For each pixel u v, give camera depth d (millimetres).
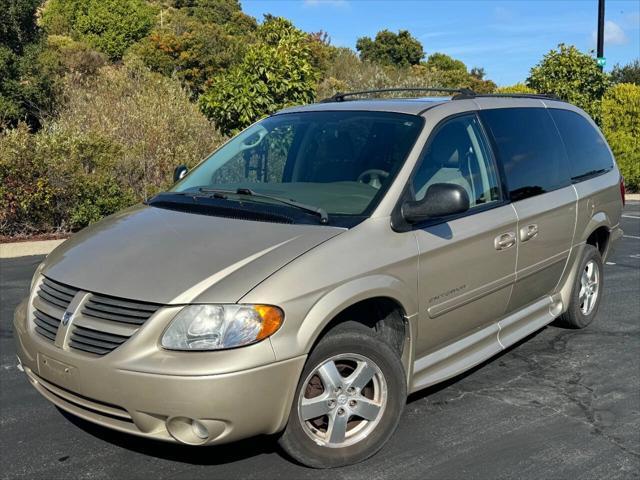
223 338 3082
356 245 3551
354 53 28406
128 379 3082
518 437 4008
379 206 3777
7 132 10609
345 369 3650
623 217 13102
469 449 3861
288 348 3176
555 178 5266
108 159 10648
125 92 16312
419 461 3721
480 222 4293
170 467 3654
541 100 5602
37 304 3600
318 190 4074
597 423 4203
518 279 4707
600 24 17141
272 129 4812
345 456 3602
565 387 4754
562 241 5250
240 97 10398
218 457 3748
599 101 17109
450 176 4258
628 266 8586
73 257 3672
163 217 3949
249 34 40625
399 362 3730
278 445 3494
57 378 3336
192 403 3031
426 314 3924
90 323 3260
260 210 3803
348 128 4445
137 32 33375
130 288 3258
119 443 3908
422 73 30578
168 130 12461
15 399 4500
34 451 3814
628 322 6203
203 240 3545
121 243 3666
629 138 16703
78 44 23844
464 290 4188
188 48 25531
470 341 4418
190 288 3186
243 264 3305
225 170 4660
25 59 16812
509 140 4879
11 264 8352
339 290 3385
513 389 4707
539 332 5910
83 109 14930
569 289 5582
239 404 3080
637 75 28500
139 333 3123
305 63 10828
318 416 3504
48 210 9820
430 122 4297
